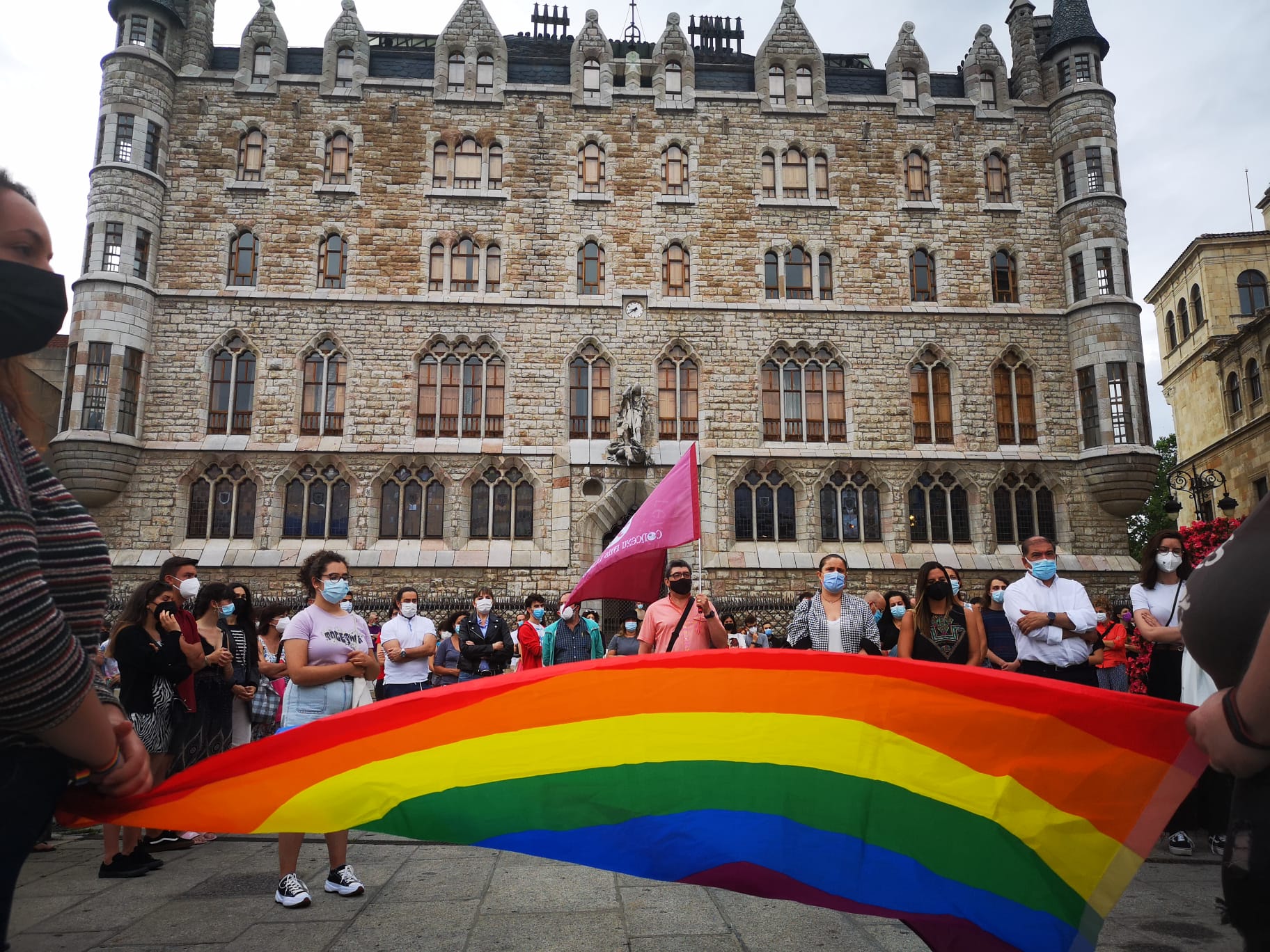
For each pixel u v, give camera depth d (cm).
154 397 2531
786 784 350
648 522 688
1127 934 496
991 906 321
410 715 375
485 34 2831
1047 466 2686
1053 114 2881
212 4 2836
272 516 2506
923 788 344
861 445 2677
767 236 2781
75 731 186
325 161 2727
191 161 2659
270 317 2606
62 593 205
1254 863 193
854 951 461
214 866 688
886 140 2856
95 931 507
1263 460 3209
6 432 190
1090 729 343
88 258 2484
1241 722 189
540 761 361
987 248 2814
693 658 387
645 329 2697
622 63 2983
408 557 2491
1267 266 3631
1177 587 769
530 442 2609
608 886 603
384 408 2591
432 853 724
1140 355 2669
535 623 1520
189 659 760
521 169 2762
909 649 816
